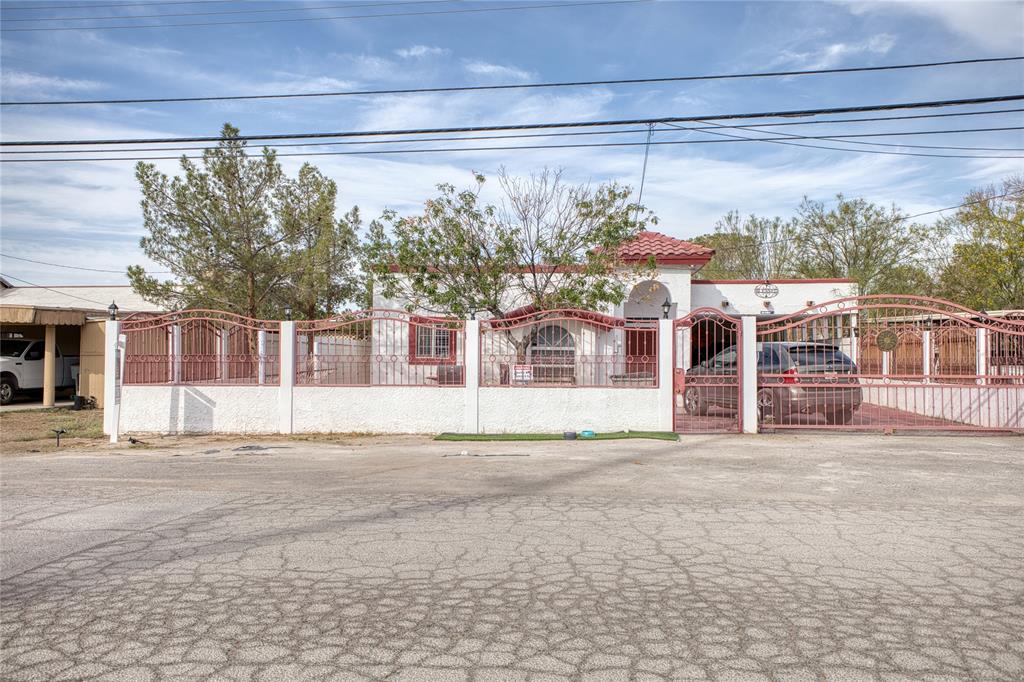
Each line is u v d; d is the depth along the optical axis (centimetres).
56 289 2872
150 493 826
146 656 382
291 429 1377
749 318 1327
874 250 3397
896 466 995
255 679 354
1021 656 378
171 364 1409
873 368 1683
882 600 463
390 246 1794
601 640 400
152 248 2009
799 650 386
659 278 2238
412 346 1384
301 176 2175
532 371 1360
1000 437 1272
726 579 505
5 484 896
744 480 896
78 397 1942
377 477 932
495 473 955
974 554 565
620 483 879
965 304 3002
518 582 499
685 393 1435
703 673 359
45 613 446
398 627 420
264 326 1408
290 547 589
